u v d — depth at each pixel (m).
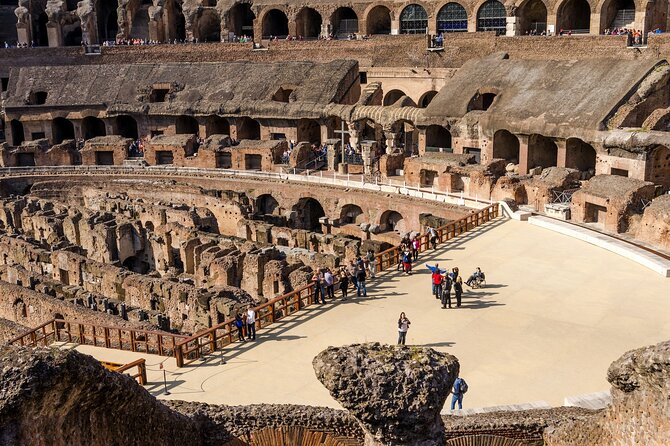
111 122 83.81
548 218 48.97
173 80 84.38
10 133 84.81
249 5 95.94
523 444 21.44
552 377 27.27
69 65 89.75
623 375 16.48
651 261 38.81
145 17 100.25
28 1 97.12
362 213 62.94
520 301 34.78
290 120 76.06
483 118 64.75
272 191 68.25
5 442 13.30
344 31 93.31
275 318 33.59
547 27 78.31
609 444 17.47
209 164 75.19
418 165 62.22
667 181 54.06
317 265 45.16
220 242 49.34
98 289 44.59
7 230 58.22
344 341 30.61
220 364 28.89
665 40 65.06
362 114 71.62
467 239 45.00
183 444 19.19
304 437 21.06
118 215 57.75
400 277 38.62
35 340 34.16
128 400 16.19
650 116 54.91
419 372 14.55
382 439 14.43
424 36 81.75
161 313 37.47
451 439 21.47
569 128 58.19
